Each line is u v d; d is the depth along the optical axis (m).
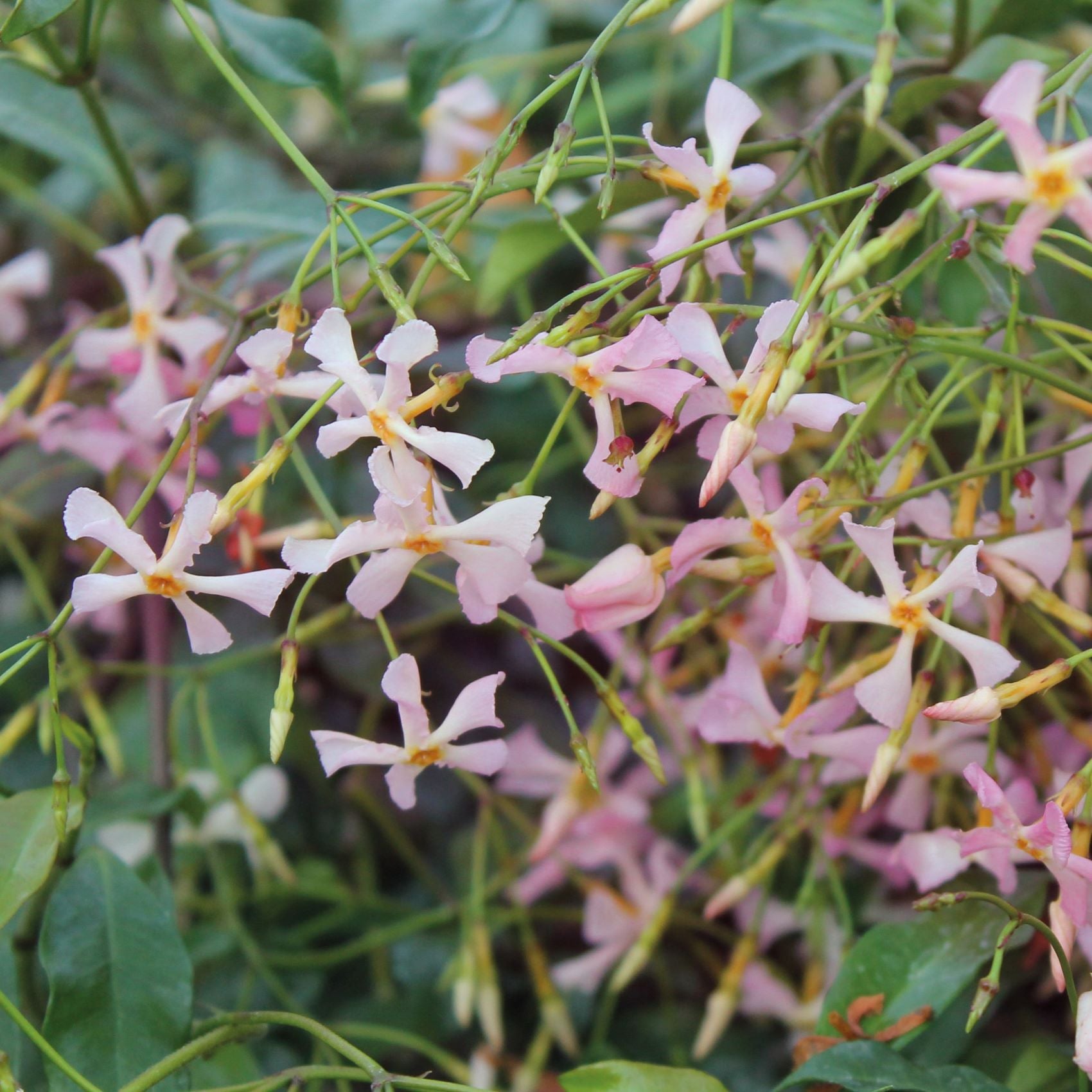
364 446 0.43
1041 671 0.33
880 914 0.40
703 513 0.45
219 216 0.41
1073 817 0.33
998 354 0.34
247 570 0.37
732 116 0.35
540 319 0.33
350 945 0.42
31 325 0.49
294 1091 0.34
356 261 0.44
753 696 0.36
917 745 0.37
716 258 0.35
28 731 0.44
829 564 0.37
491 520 0.33
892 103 0.38
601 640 0.41
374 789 0.44
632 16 0.34
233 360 0.39
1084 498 0.40
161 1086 0.34
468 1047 0.42
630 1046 0.41
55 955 0.35
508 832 0.44
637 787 0.41
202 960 0.40
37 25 0.36
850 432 0.34
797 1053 0.35
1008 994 0.39
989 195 0.31
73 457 0.44
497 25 0.40
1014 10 0.39
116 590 0.33
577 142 0.35
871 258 0.33
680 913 0.41
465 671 0.45
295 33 0.39
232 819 0.43
